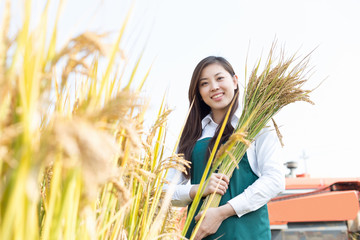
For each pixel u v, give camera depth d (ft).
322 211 12.03
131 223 3.59
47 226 1.95
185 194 5.95
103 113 1.79
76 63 1.93
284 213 12.21
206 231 5.37
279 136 6.06
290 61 6.41
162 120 3.89
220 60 6.80
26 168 1.58
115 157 2.65
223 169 5.80
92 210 2.45
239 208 5.51
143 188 3.72
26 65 1.77
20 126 1.68
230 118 6.35
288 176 18.12
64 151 1.55
